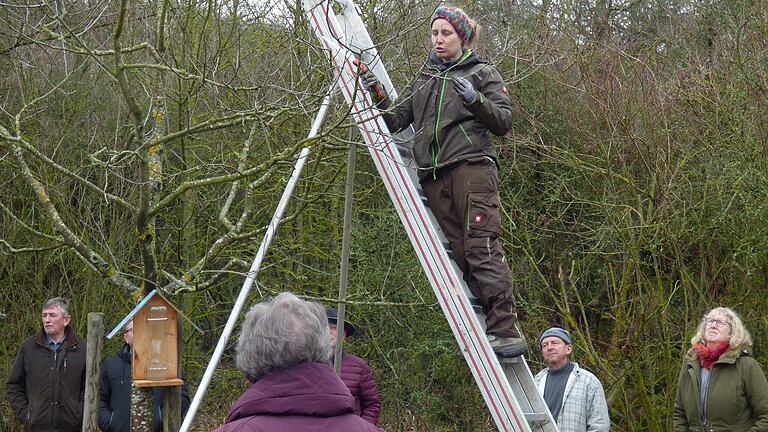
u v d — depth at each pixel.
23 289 9.12
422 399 9.20
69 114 8.98
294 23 7.70
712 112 8.16
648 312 7.89
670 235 7.81
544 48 8.72
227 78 7.65
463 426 9.20
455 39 4.51
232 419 2.02
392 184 4.38
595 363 7.98
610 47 8.88
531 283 9.05
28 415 6.39
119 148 8.80
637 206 8.09
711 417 5.08
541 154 9.02
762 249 7.55
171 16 6.92
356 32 4.90
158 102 4.95
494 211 4.39
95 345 4.50
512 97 9.25
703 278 7.97
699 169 8.24
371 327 9.28
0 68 8.75
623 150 8.48
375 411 5.33
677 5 10.14
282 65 7.61
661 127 8.34
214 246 4.75
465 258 4.40
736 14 8.63
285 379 2.01
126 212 8.95
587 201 8.43
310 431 1.96
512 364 4.36
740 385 5.02
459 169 4.42
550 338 5.30
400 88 7.50
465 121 4.45
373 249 8.97
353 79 4.55
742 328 5.11
